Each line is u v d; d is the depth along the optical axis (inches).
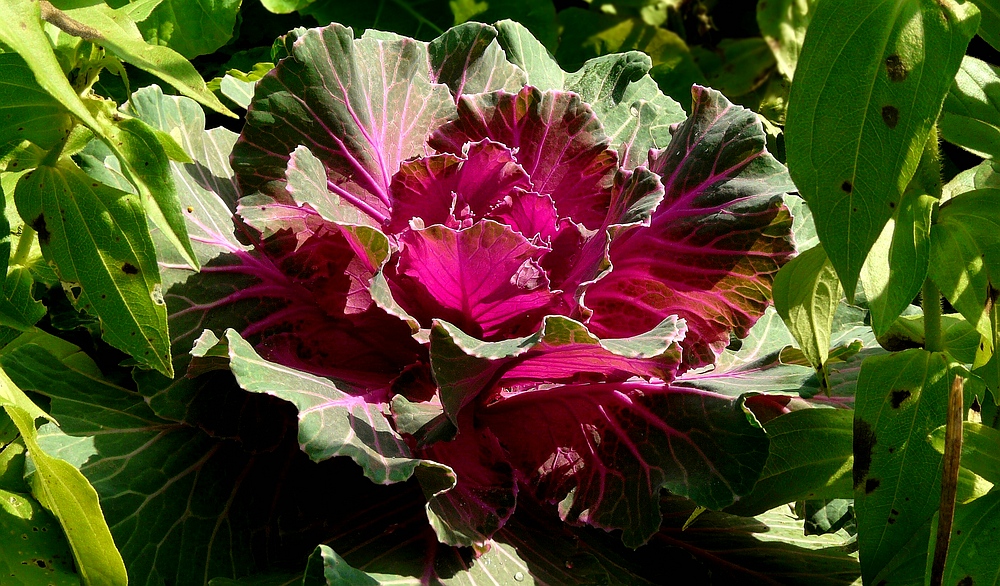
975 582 29.8
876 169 27.8
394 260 33.8
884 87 27.8
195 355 30.6
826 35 28.1
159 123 34.0
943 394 30.6
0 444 31.3
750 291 34.2
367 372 34.5
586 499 32.9
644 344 31.0
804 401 34.6
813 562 34.4
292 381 31.1
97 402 33.4
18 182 29.2
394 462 30.5
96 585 29.7
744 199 34.4
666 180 35.7
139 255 29.2
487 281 33.0
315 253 33.8
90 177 29.1
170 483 32.2
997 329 30.0
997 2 30.6
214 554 31.8
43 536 30.3
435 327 30.4
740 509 32.9
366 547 31.8
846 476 32.2
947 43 27.6
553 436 33.7
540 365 32.8
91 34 27.3
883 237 30.0
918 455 30.6
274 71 34.1
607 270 32.4
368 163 34.9
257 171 33.9
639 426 33.4
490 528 31.7
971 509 30.2
